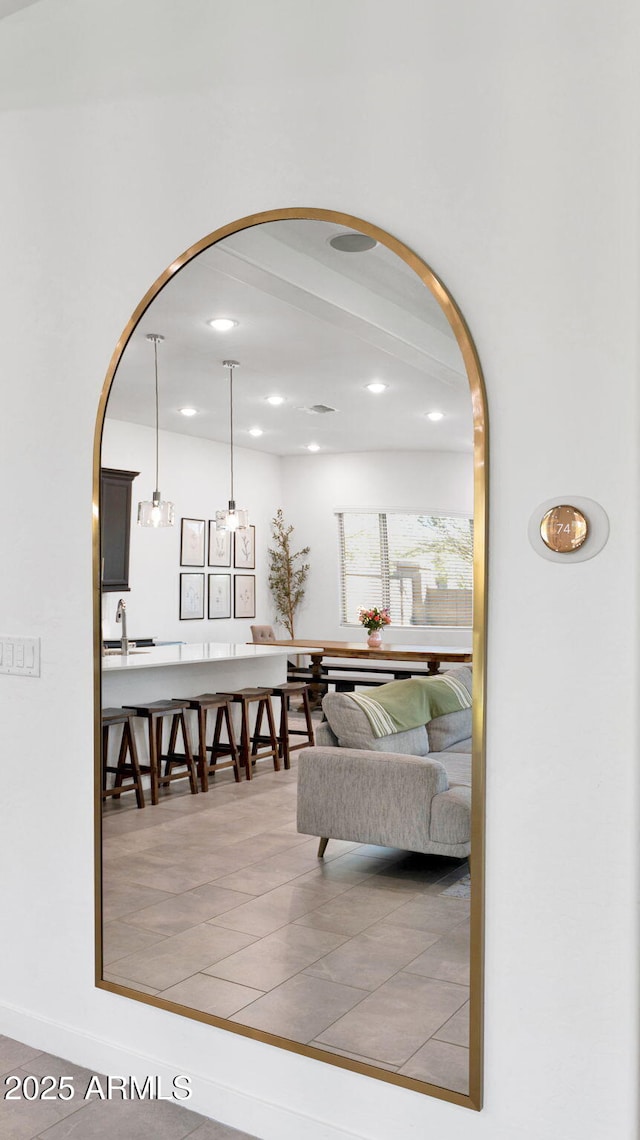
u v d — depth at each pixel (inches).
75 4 98.0
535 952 70.9
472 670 72.6
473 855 72.8
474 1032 72.8
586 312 69.1
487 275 73.0
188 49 89.9
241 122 86.4
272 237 83.7
